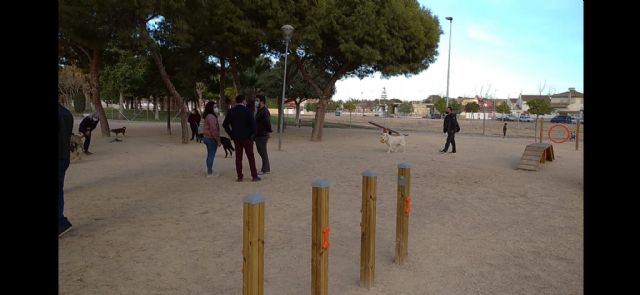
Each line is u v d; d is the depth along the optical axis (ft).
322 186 11.68
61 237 18.70
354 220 22.57
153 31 58.59
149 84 88.79
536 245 18.88
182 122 64.03
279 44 70.13
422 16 72.90
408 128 135.95
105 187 29.94
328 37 69.36
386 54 67.82
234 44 67.82
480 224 22.24
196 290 13.78
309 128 118.21
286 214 23.50
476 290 14.15
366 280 14.14
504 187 32.91
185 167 40.11
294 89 140.15
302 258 16.96
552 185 33.94
